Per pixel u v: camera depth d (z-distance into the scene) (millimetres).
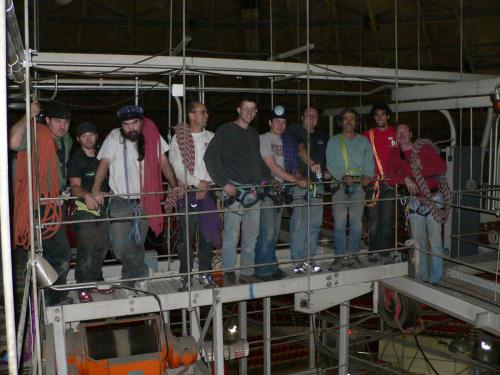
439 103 7703
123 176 4973
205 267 5445
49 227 4629
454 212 7523
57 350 4762
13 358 2031
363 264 6184
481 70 13500
